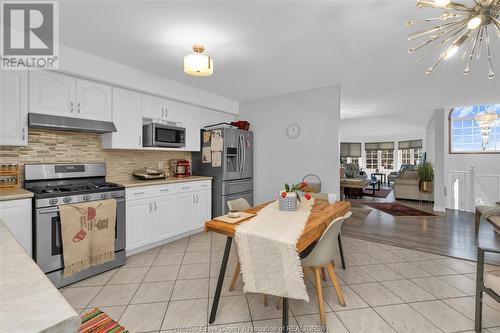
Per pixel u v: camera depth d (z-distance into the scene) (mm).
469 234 3596
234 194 4102
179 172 3855
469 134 5758
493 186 5258
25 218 1972
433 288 2109
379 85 3764
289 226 1605
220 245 3176
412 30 2119
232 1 1738
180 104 3691
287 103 4113
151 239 2963
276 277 1404
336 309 1812
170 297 1964
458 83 3668
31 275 579
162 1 1736
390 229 3889
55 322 422
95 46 2412
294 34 2189
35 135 2490
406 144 9820
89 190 2309
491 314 1736
